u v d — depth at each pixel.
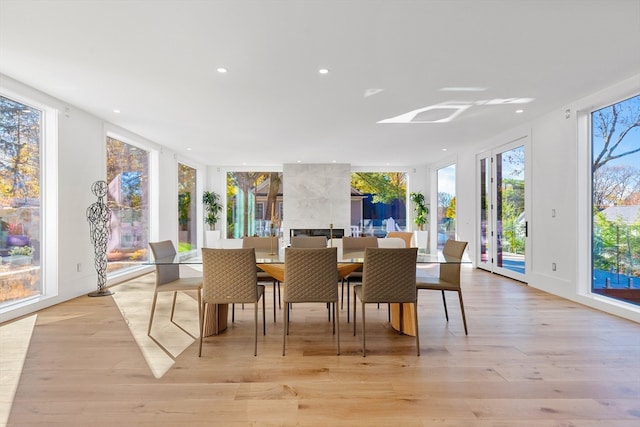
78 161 4.32
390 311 3.48
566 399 1.96
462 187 7.12
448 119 4.79
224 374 2.27
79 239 4.35
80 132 4.34
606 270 3.86
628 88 3.38
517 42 2.64
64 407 1.87
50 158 3.95
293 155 7.62
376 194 9.38
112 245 5.31
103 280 4.67
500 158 5.86
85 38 2.56
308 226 8.67
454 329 3.17
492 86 3.54
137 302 4.12
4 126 3.46
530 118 4.80
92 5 2.15
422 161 8.50
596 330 3.11
